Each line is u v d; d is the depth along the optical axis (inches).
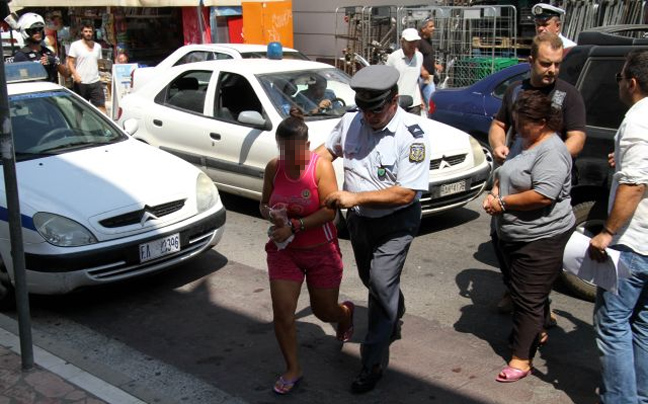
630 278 127.9
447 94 331.0
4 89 141.1
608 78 195.6
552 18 252.8
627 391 131.0
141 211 199.5
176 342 180.4
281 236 140.6
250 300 206.7
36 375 155.0
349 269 229.8
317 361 167.9
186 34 584.1
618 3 448.1
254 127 273.4
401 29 512.1
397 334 177.9
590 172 197.5
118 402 144.4
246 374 162.9
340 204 140.4
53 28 655.1
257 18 560.4
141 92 327.3
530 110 144.7
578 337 178.2
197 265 235.3
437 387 155.2
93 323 192.1
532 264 152.0
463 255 240.8
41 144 227.9
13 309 201.5
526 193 147.8
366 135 147.2
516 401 148.9
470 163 263.4
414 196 142.9
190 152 299.0
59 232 186.5
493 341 176.9
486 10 469.1
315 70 300.7
